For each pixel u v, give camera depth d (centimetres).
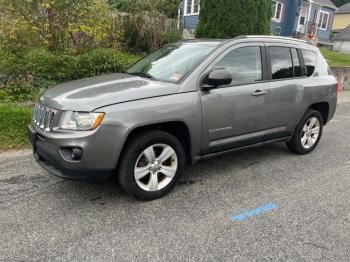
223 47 433
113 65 843
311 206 392
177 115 379
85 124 334
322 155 571
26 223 333
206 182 444
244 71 448
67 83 425
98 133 334
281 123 504
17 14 803
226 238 323
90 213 356
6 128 558
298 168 507
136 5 1192
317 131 578
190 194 408
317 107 584
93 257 289
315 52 566
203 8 1187
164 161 392
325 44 3241
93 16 907
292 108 511
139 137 364
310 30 3078
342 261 298
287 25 2820
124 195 396
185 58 438
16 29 798
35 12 815
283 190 430
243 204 389
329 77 579
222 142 435
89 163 337
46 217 345
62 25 853
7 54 782
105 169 346
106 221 342
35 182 420
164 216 356
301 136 553
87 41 948
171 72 424
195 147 410
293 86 505
